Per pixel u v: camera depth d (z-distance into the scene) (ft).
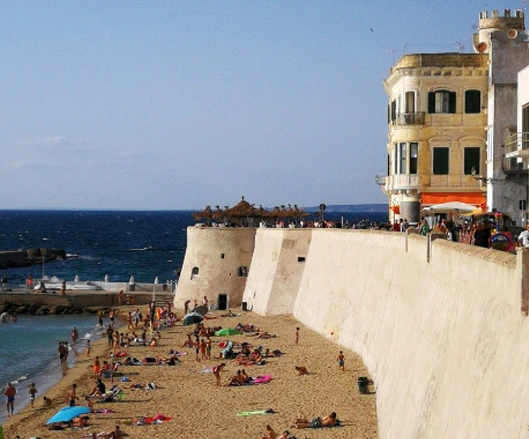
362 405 167.94
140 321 313.12
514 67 221.87
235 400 182.09
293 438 147.13
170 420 171.12
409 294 147.02
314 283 257.96
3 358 258.78
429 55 230.48
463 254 105.19
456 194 231.09
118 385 203.72
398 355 146.61
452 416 95.09
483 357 87.61
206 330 257.55
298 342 232.12
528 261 77.61
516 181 194.90
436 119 231.30
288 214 318.45
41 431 170.91
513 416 74.54
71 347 270.26
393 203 246.68
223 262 311.06
